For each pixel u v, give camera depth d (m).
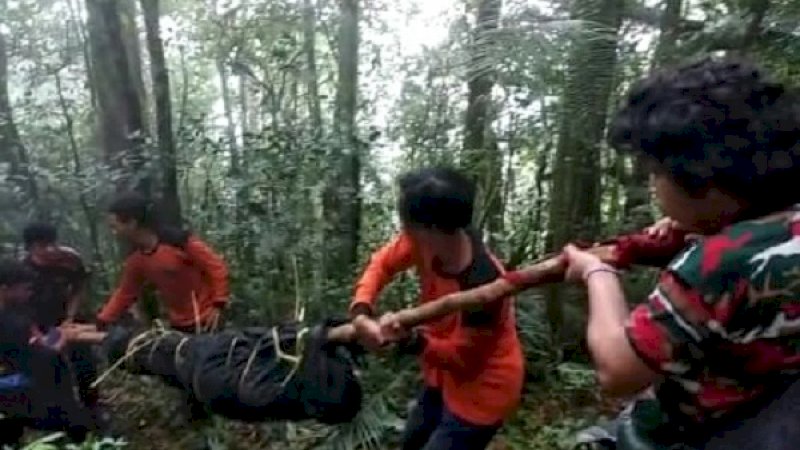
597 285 1.52
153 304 6.00
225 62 8.24
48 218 6.87
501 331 2.98
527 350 5.61
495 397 2.98
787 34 4.90
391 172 7.19
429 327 2.98
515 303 5.77
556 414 5.14
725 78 1.26
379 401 4.80
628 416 1.52
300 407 2.77
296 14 7.80
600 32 4.47
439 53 7.27
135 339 3.15
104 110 6.78
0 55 7.70
